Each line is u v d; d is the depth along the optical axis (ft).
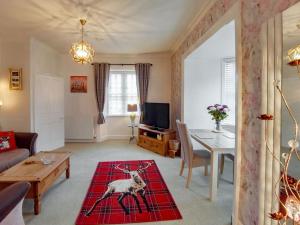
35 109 15.23
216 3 8.67
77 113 19.98
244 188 6.47
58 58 19.13
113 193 9.33
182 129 10.09
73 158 14.73
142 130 18.47
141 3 9.34
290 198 4.12
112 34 13.74
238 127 6.66
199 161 9.90
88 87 19.99
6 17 10.78
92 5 9.48
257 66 5.71
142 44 16.40
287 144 4.51
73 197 8.96
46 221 7.25
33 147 12.64
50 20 11.21
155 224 7.12
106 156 15.26
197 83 14.69
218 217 7.56
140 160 14.29
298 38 4.11
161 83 20.18
